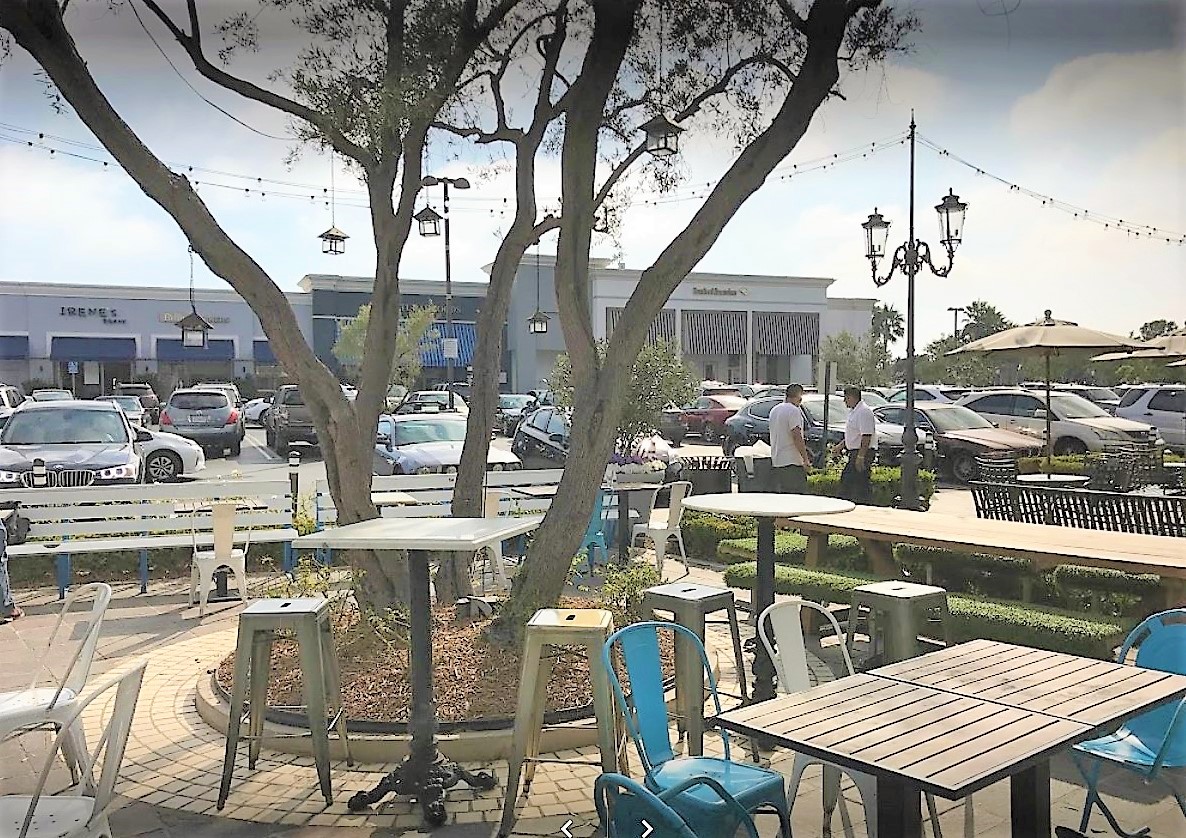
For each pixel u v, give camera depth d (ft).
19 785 14.80
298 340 19.93
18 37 16.97
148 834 13.20
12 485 38.68
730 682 19.51
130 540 30.07
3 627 25.45
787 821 11.09
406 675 17.52
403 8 20.24
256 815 13.74
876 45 18.94
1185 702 11.13
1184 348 34.91
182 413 75.25
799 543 28.81
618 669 17.60
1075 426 57.62
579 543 18.89
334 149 21.56
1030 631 18.95
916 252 30.96
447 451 46.50
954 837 12.71
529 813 13.66
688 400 48.34
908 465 38.27
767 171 18.30
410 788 13.70
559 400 53.06
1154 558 17.89
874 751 8.77
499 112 24.02
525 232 23.29
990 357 37.47
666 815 9.51
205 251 19.16
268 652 15.35
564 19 22.17
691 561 34.27
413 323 87.40
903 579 25.35
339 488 20.29
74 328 106.52
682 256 18.54
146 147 18.48
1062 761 15.19
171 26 19.56
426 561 13.91
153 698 19.19
